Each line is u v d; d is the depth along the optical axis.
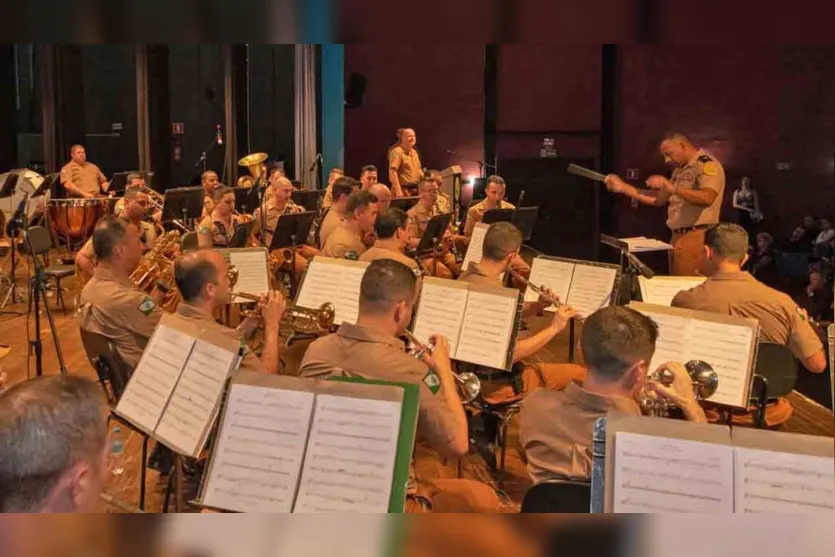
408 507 2.49
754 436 1.63
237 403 2.03
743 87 11.41
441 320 3.57
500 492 3.73
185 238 5.22
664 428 1.67
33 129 12.77
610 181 5.97
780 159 11.42
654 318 3.11
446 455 2.61
